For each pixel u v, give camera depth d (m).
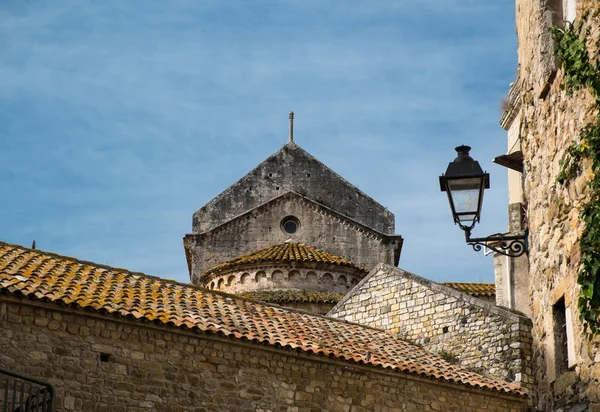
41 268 25.38
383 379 27.67
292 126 55.84
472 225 17.55
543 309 15.34
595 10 13.02
